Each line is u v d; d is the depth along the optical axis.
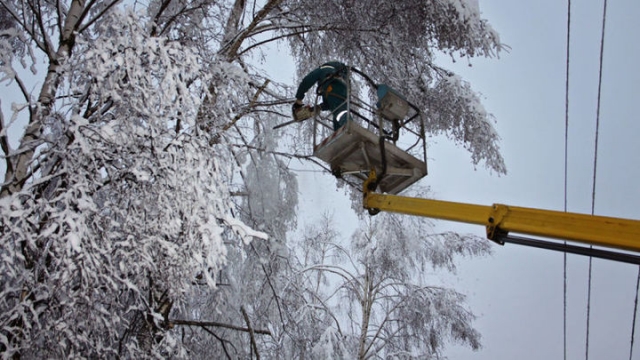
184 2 6.07
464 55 6.88
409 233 9.14
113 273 4.04
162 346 4.73
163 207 4.23
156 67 4.46
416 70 7.30
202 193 4.26
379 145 5.03
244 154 6.48
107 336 4.41
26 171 4.56
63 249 3.79
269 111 6.48
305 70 7.50
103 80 4.37
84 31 5.41
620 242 3.71
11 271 3.71
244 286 6.47
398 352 9.03
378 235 9.12
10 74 4.48
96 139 4.28
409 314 9.28
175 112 4.55
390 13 6.77
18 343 3.90
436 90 7.15
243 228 4.38
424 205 4.79
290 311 6.98
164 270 4.26
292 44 7.55
